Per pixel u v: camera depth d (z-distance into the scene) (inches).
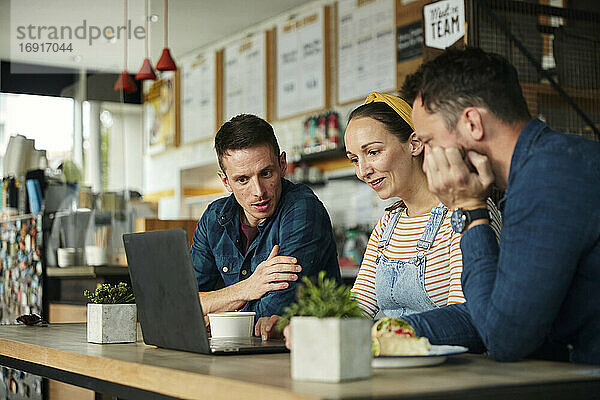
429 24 123.4
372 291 92.8
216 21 327.6
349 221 285.4
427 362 57.2
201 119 371.2
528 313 57.7
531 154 59.9
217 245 105.4
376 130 88.2
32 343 82.0
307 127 293.3
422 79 64.3
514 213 59.1
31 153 220.8
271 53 323.6
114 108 265.3
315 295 51.9
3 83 377.4
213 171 395.9
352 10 281.6
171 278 69.8
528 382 49.2
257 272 93.2
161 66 268.4
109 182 259.9
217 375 52.7
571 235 57.4
